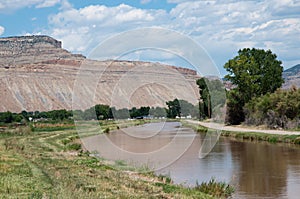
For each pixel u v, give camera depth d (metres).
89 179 18.28
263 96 59.66
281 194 18.70
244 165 26.28
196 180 20.77
